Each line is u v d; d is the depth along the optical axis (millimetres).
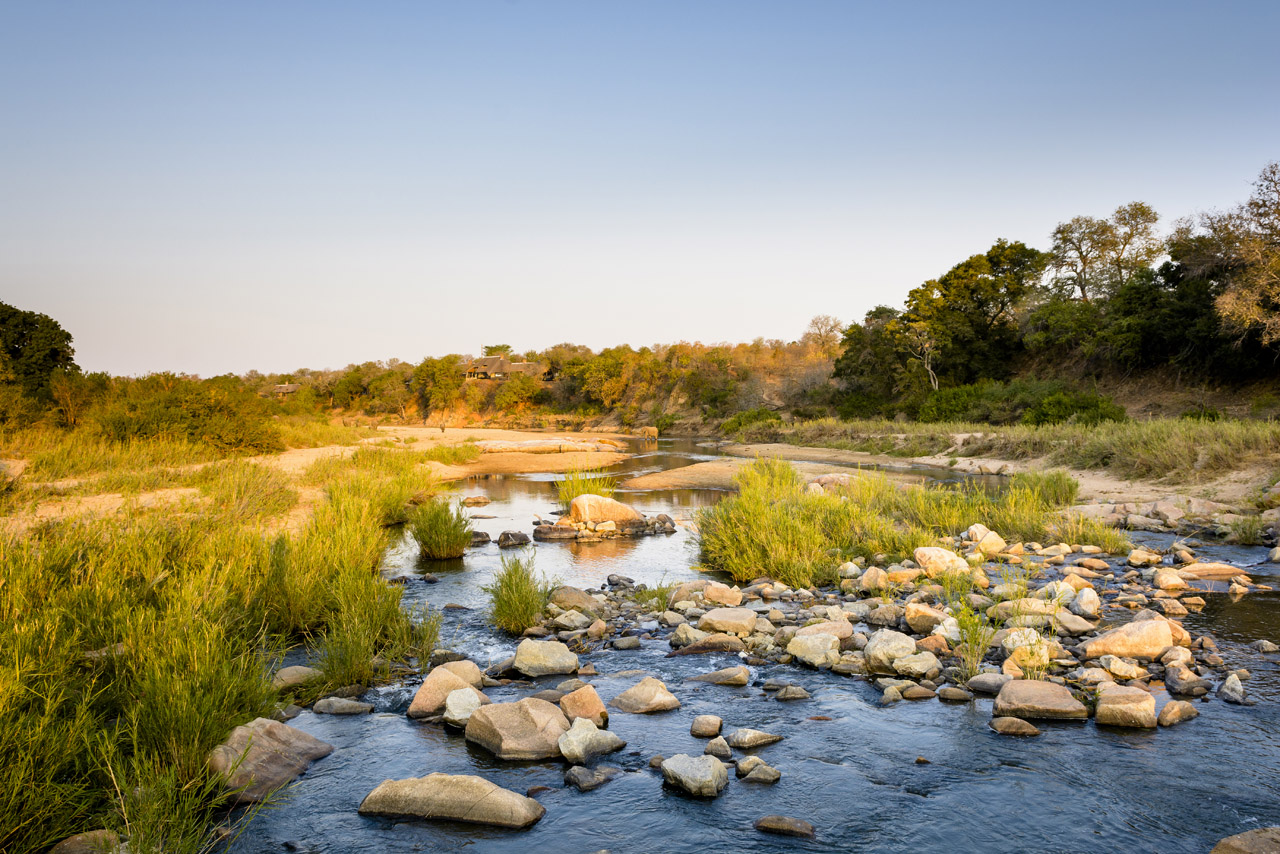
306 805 4965
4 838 4012
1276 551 11852
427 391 115188
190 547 10141
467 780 4941
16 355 37281
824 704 6656
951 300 53562
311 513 16250
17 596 6922
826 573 11531
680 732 6137
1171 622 7965
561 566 13125
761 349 97312
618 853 4371
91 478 17969
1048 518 15531
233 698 5758
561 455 42281
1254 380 36969
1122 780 5129
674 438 66688
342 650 7480
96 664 6305
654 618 9742
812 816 4758
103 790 4637
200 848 4336
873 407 55438
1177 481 19875
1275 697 6477
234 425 27719
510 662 7715
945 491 18406
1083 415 32625
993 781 5164
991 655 7672
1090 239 49812
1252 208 31516
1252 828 4480
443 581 11898
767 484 19750
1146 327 40938
